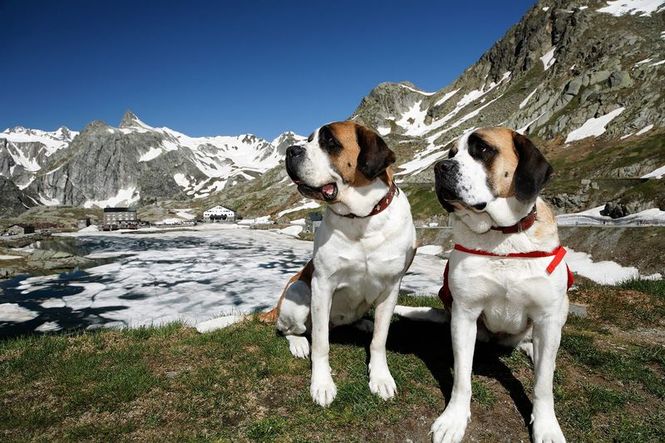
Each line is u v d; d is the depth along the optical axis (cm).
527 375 168
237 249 1580
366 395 152
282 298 202
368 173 146
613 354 189
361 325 220
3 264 1079
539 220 133
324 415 143
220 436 135
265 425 137
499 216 129
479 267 135
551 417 133
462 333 139
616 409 151
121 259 1273
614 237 959
